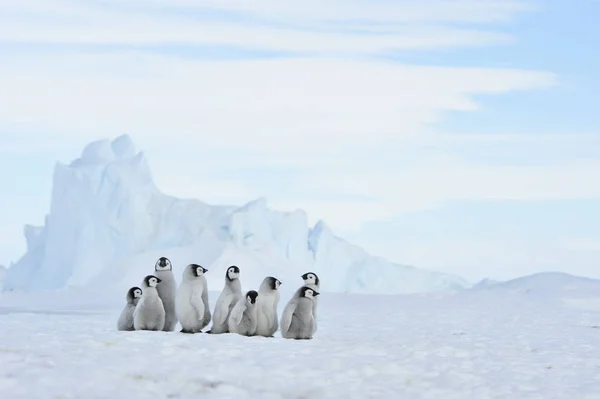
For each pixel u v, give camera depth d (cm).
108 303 3644
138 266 6612
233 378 1145
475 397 1095
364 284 8456
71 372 1118
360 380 1184
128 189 7225
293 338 1675
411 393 1104
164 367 1194
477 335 1975
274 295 1681
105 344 1415
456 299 3653
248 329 1664
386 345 1634
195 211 7469
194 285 1650
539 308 3111
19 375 1087
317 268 8238
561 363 1436
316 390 1092
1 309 2947
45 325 1898
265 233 7562
